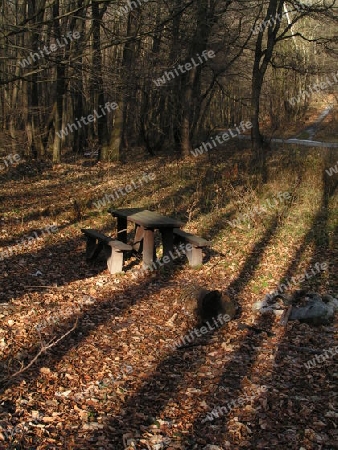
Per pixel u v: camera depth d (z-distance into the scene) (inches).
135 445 185.9
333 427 198.1
